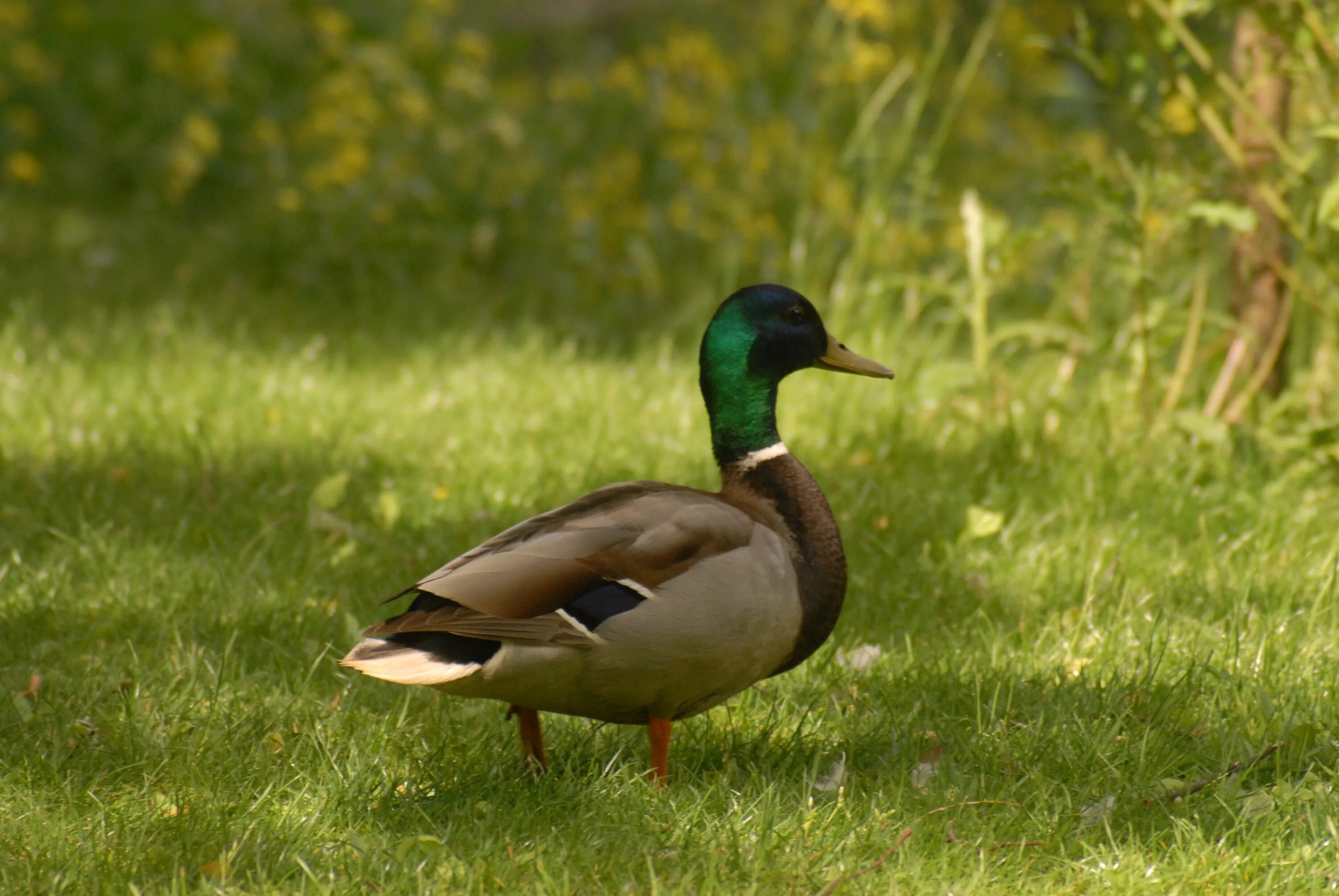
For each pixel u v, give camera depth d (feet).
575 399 44.86
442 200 61.98
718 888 19.43
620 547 20.81
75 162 73.41
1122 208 37.27
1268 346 39.99
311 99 72.23
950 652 28.25
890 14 65.77
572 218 61.87
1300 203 40.40
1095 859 20.45
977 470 38.68
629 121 67.87
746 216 59.16
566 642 20.17
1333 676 26.40
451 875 19.71
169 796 22.22
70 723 24.40
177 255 63.05
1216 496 36.22
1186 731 24.68
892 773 23.24
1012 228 56.39
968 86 66.49
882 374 25.08
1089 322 44.52
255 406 43.78
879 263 51.78
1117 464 37.86
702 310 54.95
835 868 20.22
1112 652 27.99
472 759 23.86
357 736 24.53
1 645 27.81
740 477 24.31
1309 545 33.58
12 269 59.41
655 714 22.17
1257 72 38.88
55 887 19.24
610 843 20.67
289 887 19.56
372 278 59.67
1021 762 23.59
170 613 29.60
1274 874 19.84
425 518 36.24
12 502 35.63
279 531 34.50
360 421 43.19
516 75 84.48
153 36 77.05
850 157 50.31
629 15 94.27
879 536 34.91
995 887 19.74
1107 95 38.52
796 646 22.99
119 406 42.78
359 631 28.32
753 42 73.82
